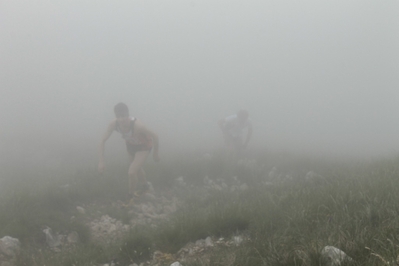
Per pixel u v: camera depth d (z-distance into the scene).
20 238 4.88
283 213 4.94
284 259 3.34
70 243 5.16
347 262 3.03
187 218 5.16
